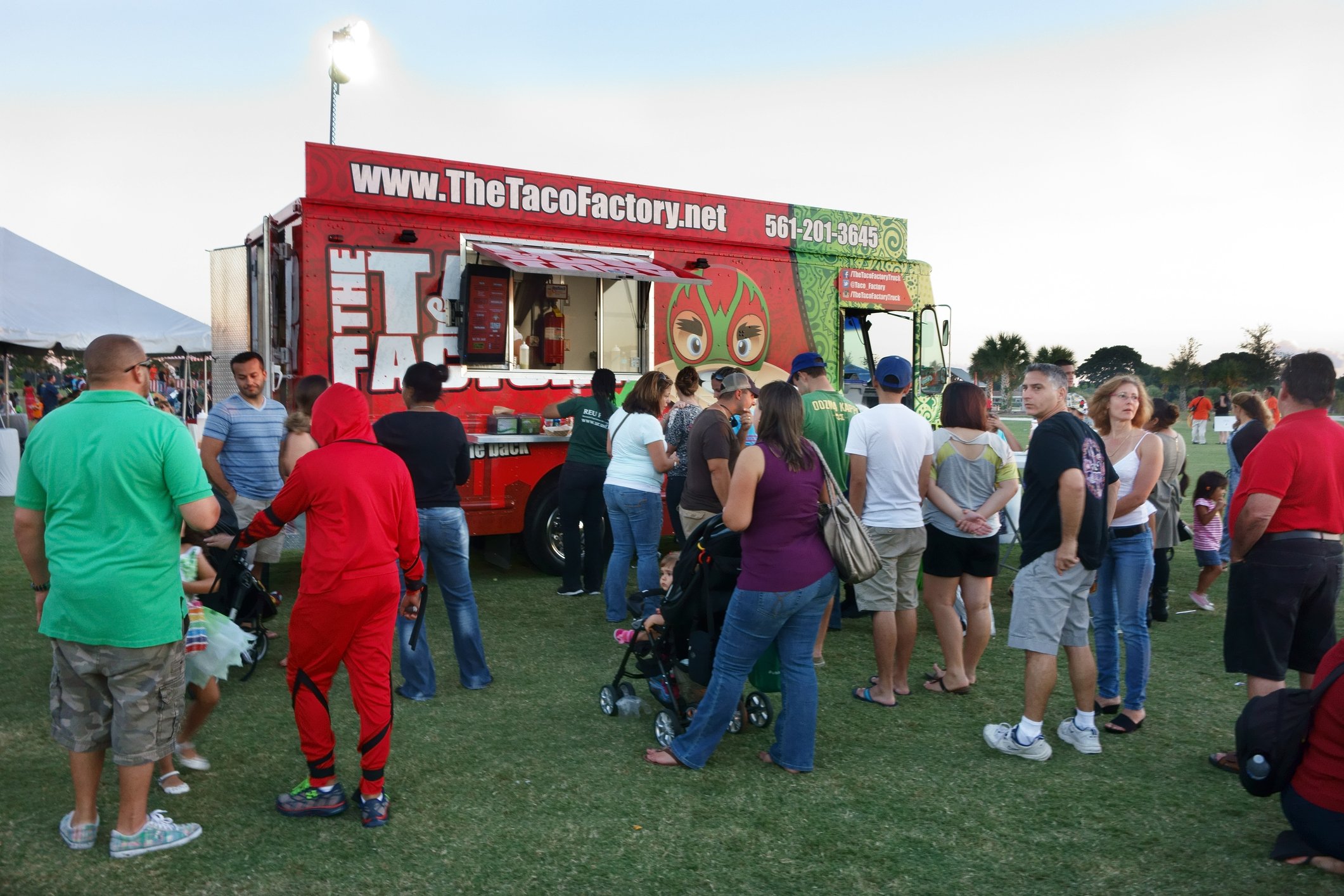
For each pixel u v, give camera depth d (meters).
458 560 4.52
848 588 6.41
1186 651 5.50
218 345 7.80
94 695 2.89
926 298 9.20
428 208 6.53
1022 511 3.85
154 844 2.93
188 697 4.45
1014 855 3.00
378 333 6.38
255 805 3.30
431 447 4.37
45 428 2.73
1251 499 3.48
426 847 3.01
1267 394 8.24
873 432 4.34
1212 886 2.81
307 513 3.13
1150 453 4.10
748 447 3.42
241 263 7.42
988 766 3.74
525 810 3.29
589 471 6.45
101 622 2.71
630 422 5.75
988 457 4.51
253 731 4.02
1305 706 2.94
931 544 4.58
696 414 6.30
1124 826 3.21
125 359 2.78
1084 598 3.84
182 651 2.94
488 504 6.82
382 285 6.38
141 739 2.84
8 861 2.86
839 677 4.95
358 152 6.27
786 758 3.65
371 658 3.14
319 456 3.11
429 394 4.40
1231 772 3.71
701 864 2.92
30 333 12.00
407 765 3.68
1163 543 6.10
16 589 6.59
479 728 4.11
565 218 7.09
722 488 5.05
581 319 7.30
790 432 3.44
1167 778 3.64
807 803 3.37
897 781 3.58
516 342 7.00
